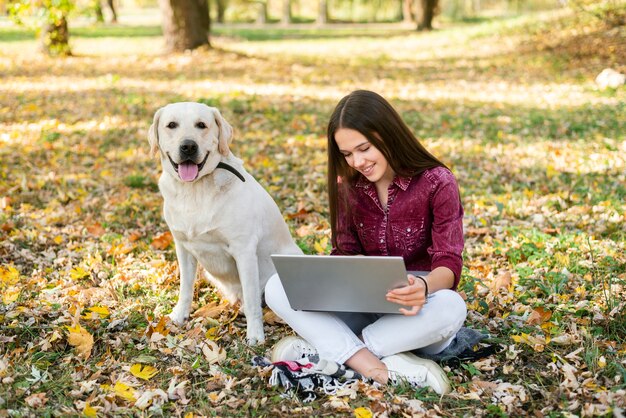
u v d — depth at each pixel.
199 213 3.51
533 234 4.74
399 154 2.90
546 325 3.39
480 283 3.90
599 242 4.59
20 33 26.38
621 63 13.56
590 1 17.58
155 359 3.18
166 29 18.16
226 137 3.59
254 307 3.56
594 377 2.85
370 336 2.96
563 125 8.81
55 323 3.52
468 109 10.40
